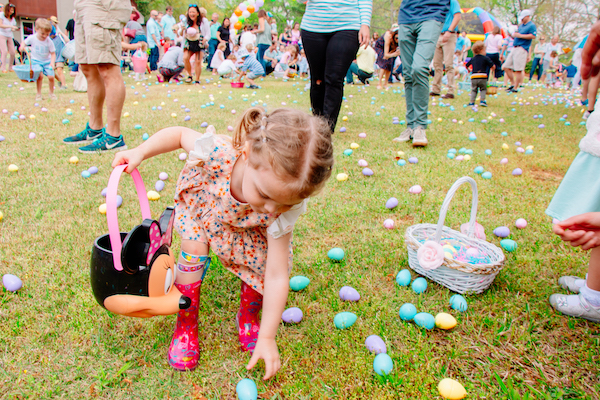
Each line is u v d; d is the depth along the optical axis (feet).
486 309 6.58
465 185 11.53
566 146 16.15
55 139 14.87
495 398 5.07
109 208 4.24
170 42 47.55
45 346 5.58
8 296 6.46
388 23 139.54
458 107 25.43
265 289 5.12
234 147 4.85
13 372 5.19
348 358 5.56
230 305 6.60
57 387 4.99
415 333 6.06
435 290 7.11
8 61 42.19
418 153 14.39
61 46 30.32
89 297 6.52
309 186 4.26
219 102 23.18
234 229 5.34
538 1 104.53
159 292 4.71
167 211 5.18
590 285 6.27
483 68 25.32
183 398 4.96
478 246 7.64
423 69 14.26
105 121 17.81
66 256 7.57
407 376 5.28
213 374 5.32
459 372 5.44
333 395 5.03
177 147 5.55
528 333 6.07
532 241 8.69
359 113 21.61
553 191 11.33
